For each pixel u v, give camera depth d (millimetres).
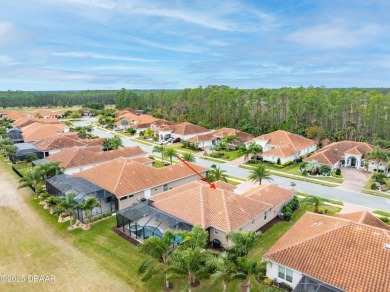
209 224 30844
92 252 29297
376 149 59062
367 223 27734
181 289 23656
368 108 88250
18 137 84375
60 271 26266
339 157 64312
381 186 49469
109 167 45719
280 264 23641
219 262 20359
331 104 96625
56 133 82250
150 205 35250
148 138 99750
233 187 41906
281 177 56719
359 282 20172
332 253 22828
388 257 21141
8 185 49656
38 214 38094
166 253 23594
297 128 95125
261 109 111125
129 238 31875
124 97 182125
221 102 111938
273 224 35906
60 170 47219
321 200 36531
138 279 25094
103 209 39094
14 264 27344
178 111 140375
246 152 66625
